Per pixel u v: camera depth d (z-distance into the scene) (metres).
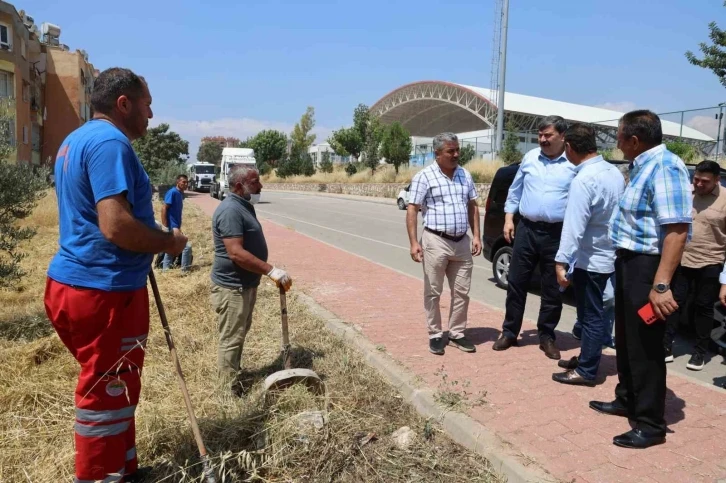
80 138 2.53
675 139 19.61
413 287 8.04
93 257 2.53
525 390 4.16
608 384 4.30
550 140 4.80
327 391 3.98
